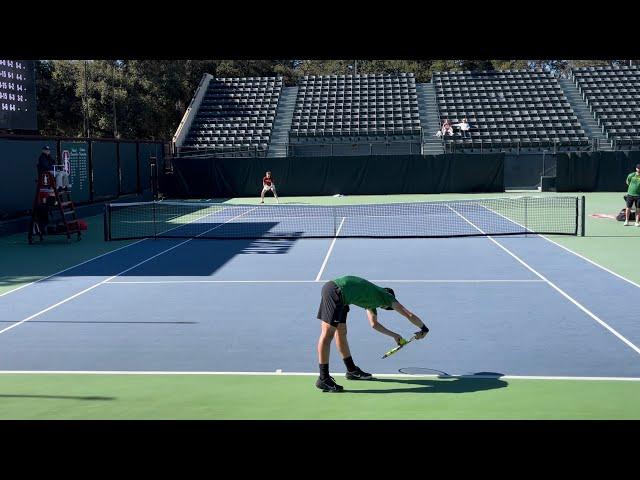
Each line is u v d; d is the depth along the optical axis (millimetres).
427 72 67438
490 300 13383
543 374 8938
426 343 10508
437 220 28438
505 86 50812
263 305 13180
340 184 42188
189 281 15758
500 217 29219
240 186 42312
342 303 8289
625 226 25250
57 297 14148
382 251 20078
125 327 11641
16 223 25328
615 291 14000
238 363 9578
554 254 18953
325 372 8336
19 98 25828
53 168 23125
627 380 8641
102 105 50844
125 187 37219
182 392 8328
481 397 8047
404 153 46625
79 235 23422
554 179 42156
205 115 49688
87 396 8195
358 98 50719
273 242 22375
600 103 48625
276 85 52375
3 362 9727
